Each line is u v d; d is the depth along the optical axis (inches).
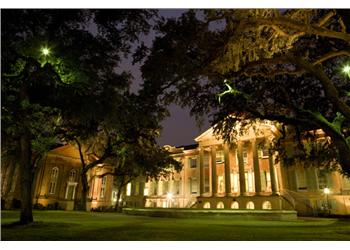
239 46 426.9
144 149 1299.2
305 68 429.7
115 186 2177.7
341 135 412.8
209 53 462.0
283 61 447.5
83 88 398.3
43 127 482.6
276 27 397.7
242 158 1519.4
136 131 1170.0
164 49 456.4
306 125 480.7
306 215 1197.7
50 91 461.7
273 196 1325.0
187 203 1824.6
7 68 342.6
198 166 1887.3
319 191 1338.6
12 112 338.3
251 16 386.3
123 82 520.7
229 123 617.6
